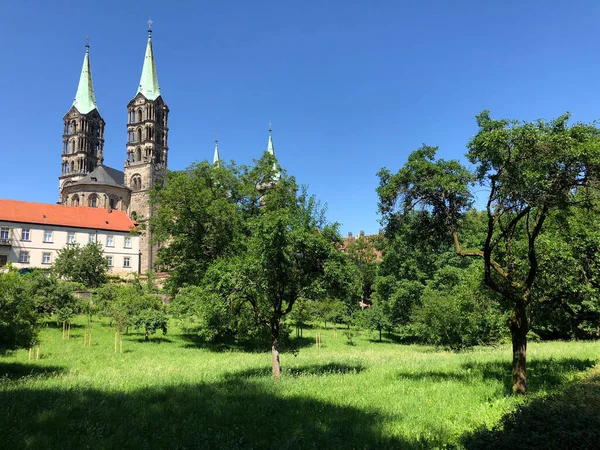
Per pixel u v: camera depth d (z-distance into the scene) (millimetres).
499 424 8164
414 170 14688
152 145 117312
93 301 49000
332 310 50438
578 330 33812
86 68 131375
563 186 11891
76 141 127062
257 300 18266
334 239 18688
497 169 12227
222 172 39969
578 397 10102
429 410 11672
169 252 38531
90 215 84625
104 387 15312
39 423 10289
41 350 28438
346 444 9164
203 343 36188
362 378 16969
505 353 25859
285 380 16969
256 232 17594
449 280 47844
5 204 77938
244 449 8875
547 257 15961
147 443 9148
